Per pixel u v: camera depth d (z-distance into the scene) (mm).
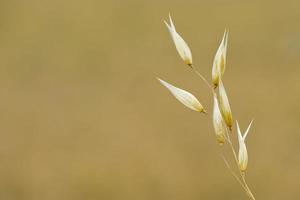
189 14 5406
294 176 2779
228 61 4309
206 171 2867
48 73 4414
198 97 3771
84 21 5383
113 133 3416
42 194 2883
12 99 3953
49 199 2844
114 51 4820
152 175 2908
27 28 5230
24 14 5438
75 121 3615
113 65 4551
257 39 4688
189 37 4957
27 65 4551
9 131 3510
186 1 5691
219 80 876
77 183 2906
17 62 4613
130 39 5051
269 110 3477
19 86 4188
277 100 3592
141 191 2816
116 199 2803
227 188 2729
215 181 2781
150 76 4273
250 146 3055
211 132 3273
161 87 4035
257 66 4184
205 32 5031
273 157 2939
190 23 5227
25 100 3941
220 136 878
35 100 3941
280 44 4527
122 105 3811
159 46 4859
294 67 4098
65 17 5418
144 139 3293
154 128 3416
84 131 3482
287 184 2730
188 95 885
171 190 2785
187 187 2781
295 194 2674
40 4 5637
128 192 2818
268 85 3828
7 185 2959
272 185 2727
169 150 3135
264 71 4086
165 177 2883
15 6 5543
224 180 2777
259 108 3512
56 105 3852
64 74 4395
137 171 2949
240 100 3631
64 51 4824
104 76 4340
